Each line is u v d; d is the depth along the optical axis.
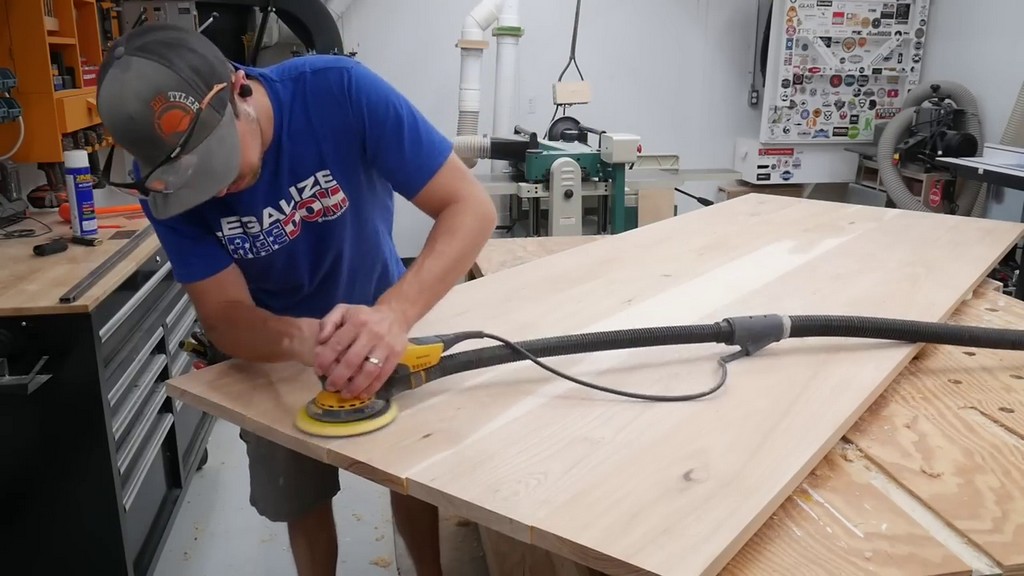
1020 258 3.12
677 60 4.54
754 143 4.31
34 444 1.70
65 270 1.80
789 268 1.73
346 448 0.97
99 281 1.72
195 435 2.57
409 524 1.60
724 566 0.80
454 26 4.30
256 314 1.12
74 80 2.44
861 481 0.98
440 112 4.43
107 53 0.91
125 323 1.92
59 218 2.27
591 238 2.52
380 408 1.03
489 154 3.02
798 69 4.06
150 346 2.08
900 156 3.77
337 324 1.01
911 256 1.82
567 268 1.76
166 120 0.86
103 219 2.31
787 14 3.96
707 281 1.64
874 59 4.10
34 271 1.80
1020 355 1.39
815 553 0.83
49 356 1.64
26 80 2.16
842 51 4.06
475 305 1.51
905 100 4.00
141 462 1.98
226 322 1.12
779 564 0.81
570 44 4.40
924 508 0.92
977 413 1.17
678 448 0.97
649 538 0.78
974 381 1.28
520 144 3.02
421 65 4.34
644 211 3.54
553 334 1.34
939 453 1.04
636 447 0.97
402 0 4.22
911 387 1.26
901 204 3.78
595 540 0.77
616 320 1.41
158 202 0.94
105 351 1.77
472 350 1.17
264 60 3.39
